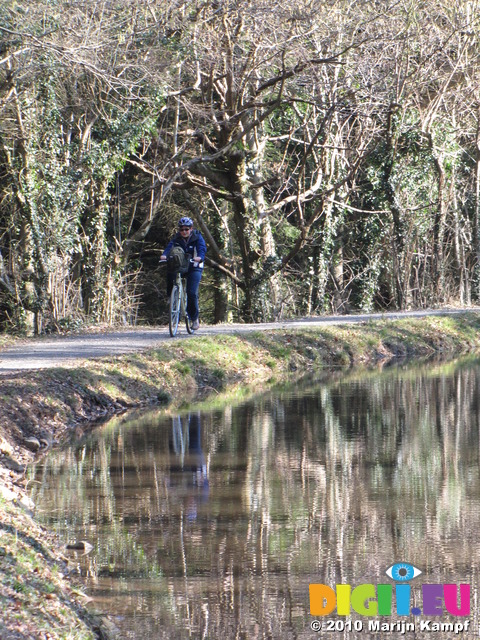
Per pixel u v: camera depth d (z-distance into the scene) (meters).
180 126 50.31
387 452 16.16
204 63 45.97
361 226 55.19
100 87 39.38
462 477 14.18
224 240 54.69
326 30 46.97
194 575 9.83
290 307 54.19
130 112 41.91
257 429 18.53
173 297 29.50
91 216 43.25
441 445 16.80
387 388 25.27
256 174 50.66
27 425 17.38
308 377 28.33
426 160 54.91
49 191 39.66
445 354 37.16
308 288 54.81
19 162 39.53
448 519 11.79
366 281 54.69
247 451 16.25
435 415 20.33
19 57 35.41
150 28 41.19
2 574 8.63
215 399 23.23
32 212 39.22
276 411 21.00
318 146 46.41
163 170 46.62
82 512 12.23
